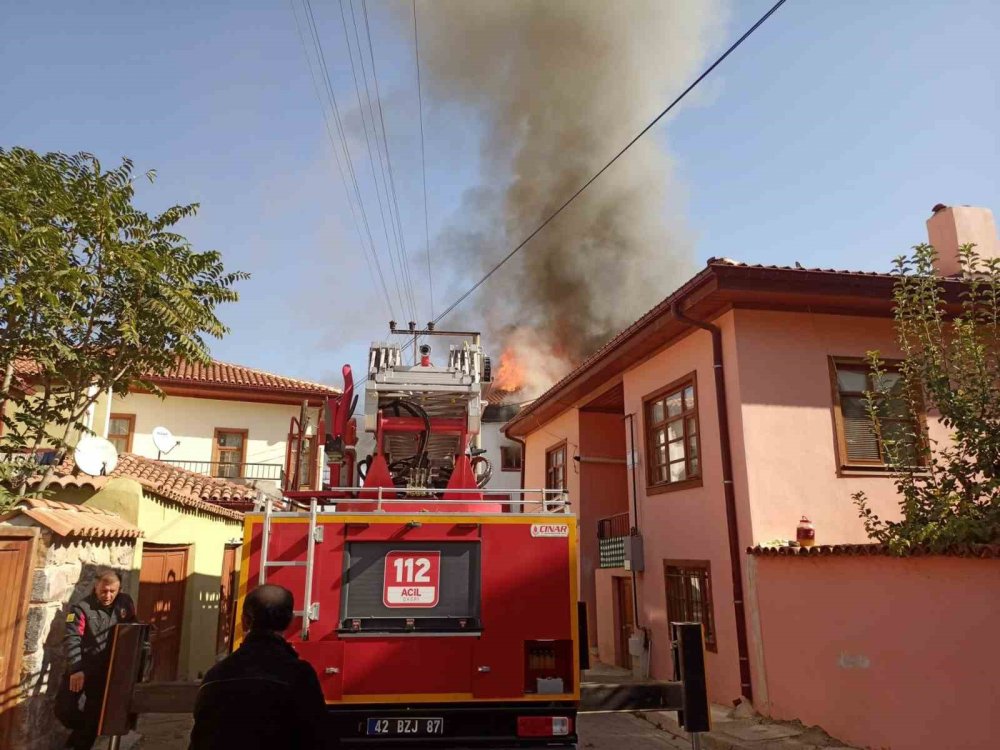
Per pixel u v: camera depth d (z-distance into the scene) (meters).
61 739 6.34
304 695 2.87
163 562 10.34
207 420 20.03
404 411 7.39
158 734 7.77
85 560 6.96
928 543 6.21
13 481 8.09
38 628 5.87
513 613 5.06
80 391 8.91
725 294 9.45
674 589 11.26
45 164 8.30
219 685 2.84
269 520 5.09
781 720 8.20
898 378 10.08
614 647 13.66
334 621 4.94
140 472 12.28
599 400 15.48
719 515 9.82
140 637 4.62
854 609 7.16
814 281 9.37
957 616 5.94
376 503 5.58
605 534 15.14
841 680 7.27
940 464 9.55
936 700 6.07
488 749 4.82
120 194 8.59
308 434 20.00
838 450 9.58
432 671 4.91
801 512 9.28
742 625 9.09
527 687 4.96
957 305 9.66
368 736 4.78
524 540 5.21
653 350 12.22
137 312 8.80
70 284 7.94
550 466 18.47
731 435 9.70
